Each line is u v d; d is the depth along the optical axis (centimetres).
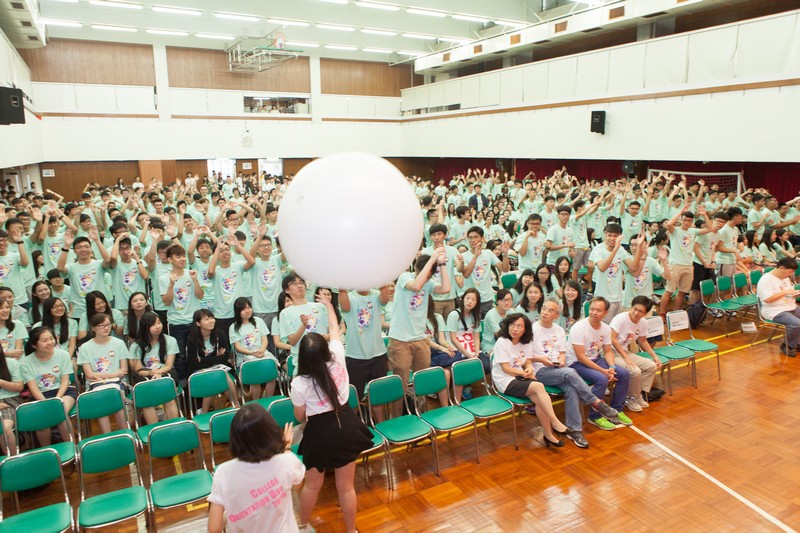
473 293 528
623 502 383
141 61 1869
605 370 498
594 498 388
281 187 1507
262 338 525
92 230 575
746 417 502
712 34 1124
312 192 230
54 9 1455
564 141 1507
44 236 674
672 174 1355
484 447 467
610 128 1360
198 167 2045
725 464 427
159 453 359
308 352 315
